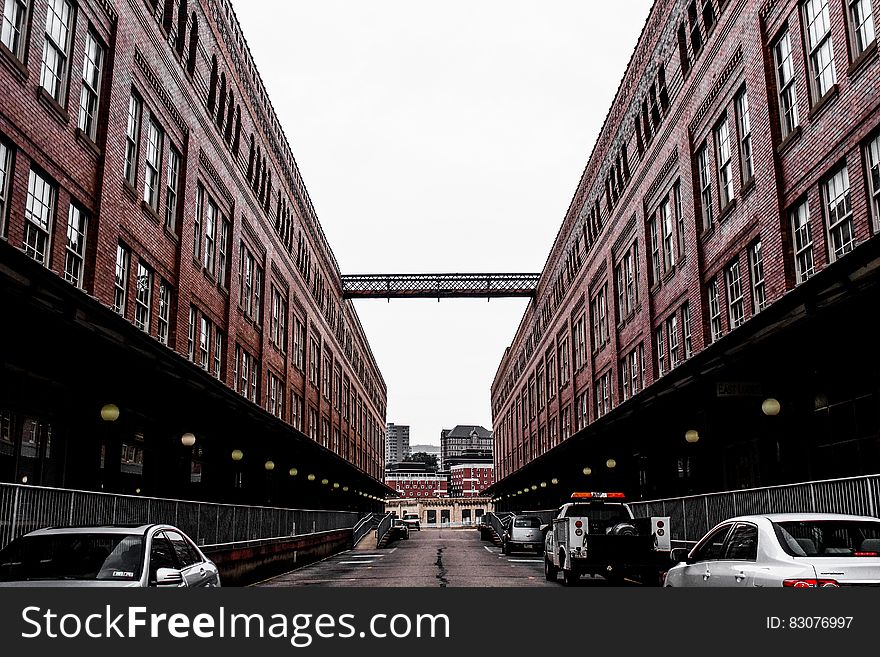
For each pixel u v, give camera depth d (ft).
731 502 54.03
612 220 117.29
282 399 127.65
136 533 28.09
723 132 75.00
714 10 75.87
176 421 73.82
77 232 56.90
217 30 91.35
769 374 53.72
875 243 32.96
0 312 37.99
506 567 91.56
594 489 126.93
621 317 114.42
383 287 199.31
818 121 55.67
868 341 44.11
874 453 50.39
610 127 119.14
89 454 56.03
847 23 52.16
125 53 64.23
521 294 197.88
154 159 72.90
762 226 64.03
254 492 105.91
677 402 66.74
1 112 45.78
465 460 532.73
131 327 46.60
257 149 112.37
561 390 162.20
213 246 91.15
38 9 50.34
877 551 24.53
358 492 222.69
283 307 130.11
